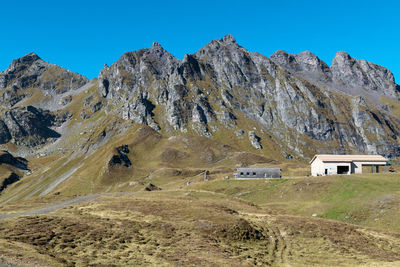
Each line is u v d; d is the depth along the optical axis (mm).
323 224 60062
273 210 79062
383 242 53500
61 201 86188
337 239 52906
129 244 43938
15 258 31219
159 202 72000
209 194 94125
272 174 123938
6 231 43188
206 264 38125
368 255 46875
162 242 45500
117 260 37500
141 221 55219
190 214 60750
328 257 45281
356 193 82500
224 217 58312
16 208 75438
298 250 48062
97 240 44031
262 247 48719
